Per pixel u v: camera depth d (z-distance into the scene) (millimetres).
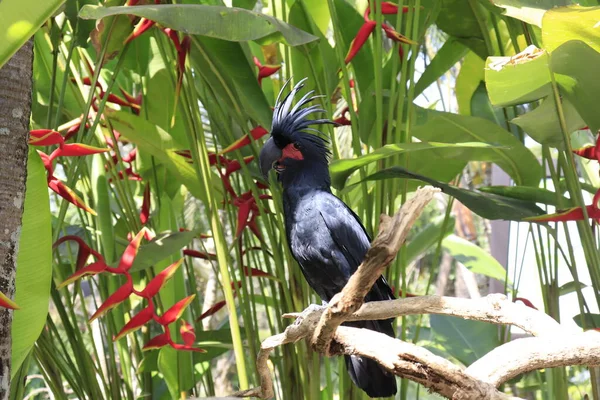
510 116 3195
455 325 3703
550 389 3197
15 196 1643
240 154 2738
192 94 2639
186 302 2277
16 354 1917
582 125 2580
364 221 3348
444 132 2781
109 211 2963
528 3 2107
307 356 2688
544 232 3910
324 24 3189
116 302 2207
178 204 3854
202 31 2148
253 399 2613
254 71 2801
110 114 2740
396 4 2842
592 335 1427
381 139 2648
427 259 8633
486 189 2812
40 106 3088
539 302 3248
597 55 2016
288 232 2695
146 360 2996
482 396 1288
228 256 2674
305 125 2674
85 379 2883
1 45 1374
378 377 2375
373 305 1558
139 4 2424
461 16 3012
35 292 1904
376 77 2633
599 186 3520
